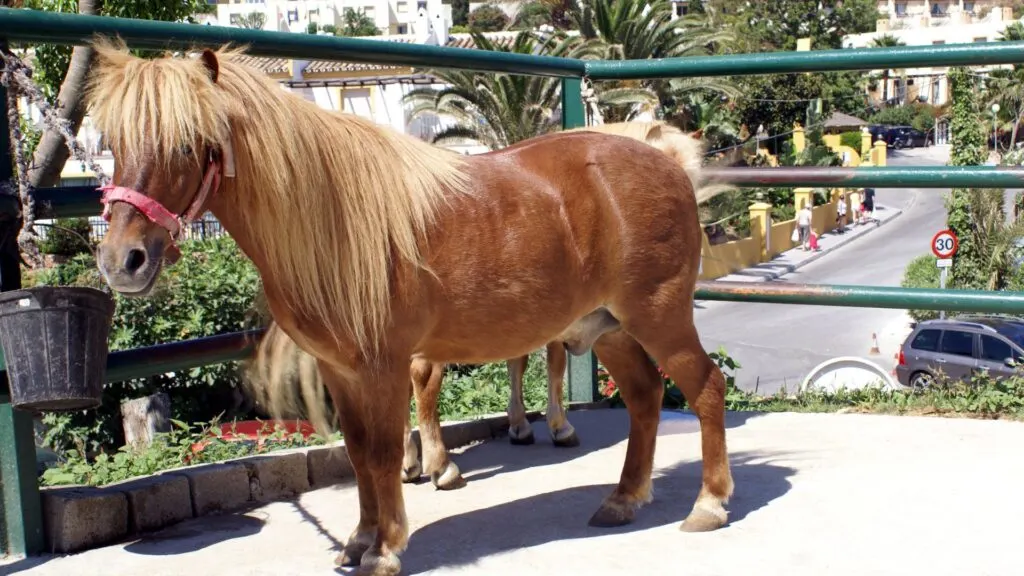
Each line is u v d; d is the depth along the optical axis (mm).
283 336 4734
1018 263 22031
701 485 4551
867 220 37812
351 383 3773
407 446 4941
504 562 3756
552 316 3957
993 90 31109
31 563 3867
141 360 4242
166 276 8852
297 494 4816
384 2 105938
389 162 3648
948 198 21906
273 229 3441
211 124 3240
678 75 5914
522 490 4762
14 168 3898
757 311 24438
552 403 5531
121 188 3131
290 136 3428
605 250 4059
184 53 4172
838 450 5164
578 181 4039
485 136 19578
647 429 4277
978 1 105625
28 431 3943
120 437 9141
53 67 10445
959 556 3629
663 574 3592
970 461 4836
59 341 3381
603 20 24938
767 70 5691
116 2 10086
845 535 3910
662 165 4238
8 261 3789
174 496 4363
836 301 5773
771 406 6387
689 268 4223
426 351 3889
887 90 59000
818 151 35688
